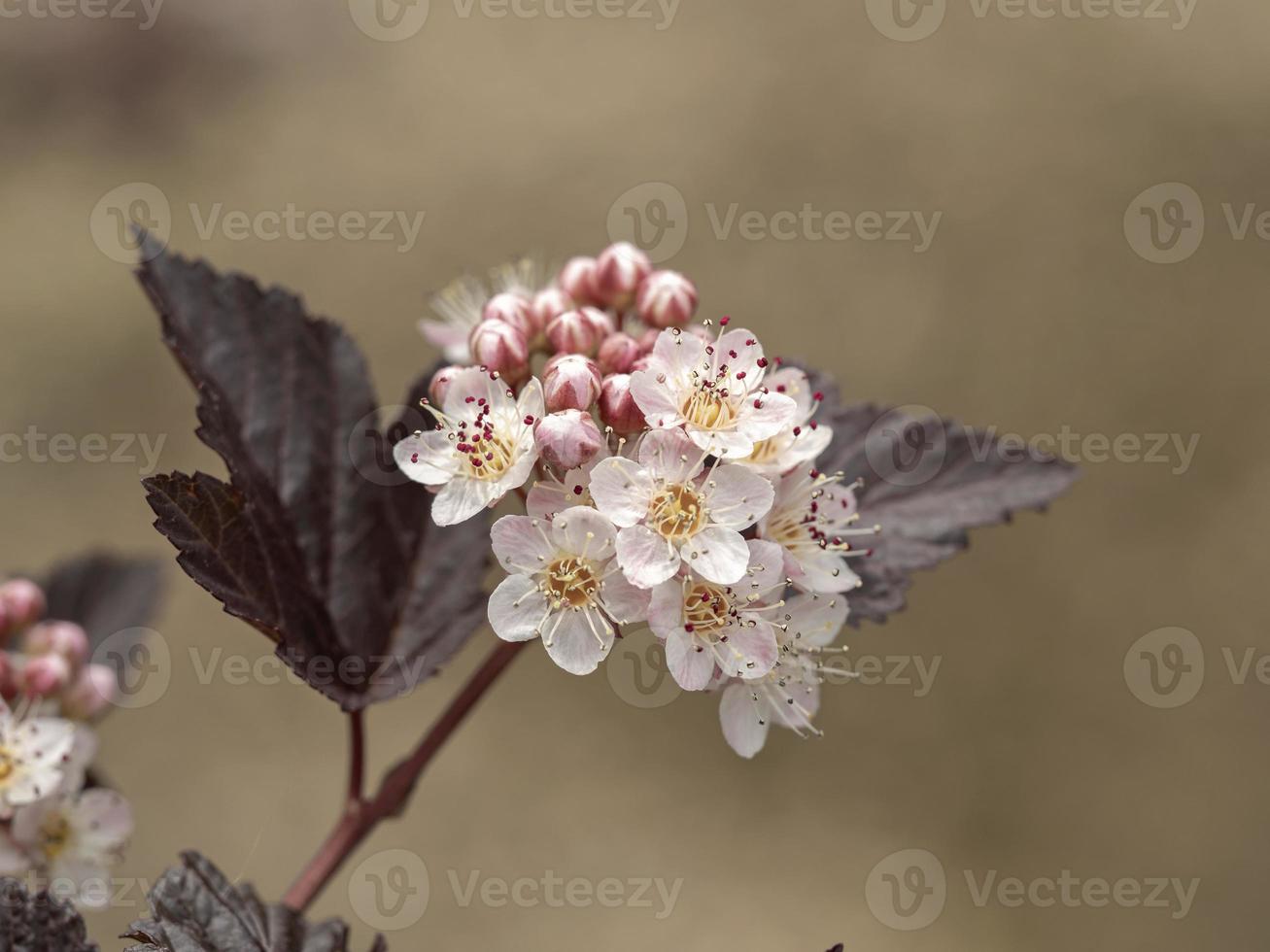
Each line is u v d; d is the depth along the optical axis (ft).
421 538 0.75
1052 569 1.34
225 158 1.49
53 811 0.72
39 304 1.38
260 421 0.74
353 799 0.72
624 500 0.68
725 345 0.70
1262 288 1.44
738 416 0.69
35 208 1.44
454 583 0.74
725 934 1.13
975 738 1.27
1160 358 1.40
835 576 0.70
